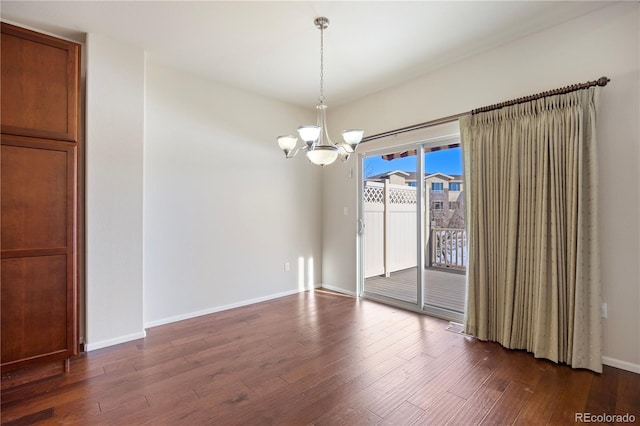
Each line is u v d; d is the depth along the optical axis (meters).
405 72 3.38
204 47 2.86
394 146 3.78
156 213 3.17
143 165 2.88
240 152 3.84
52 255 2.27
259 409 1.83
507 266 2.63
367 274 4.32
